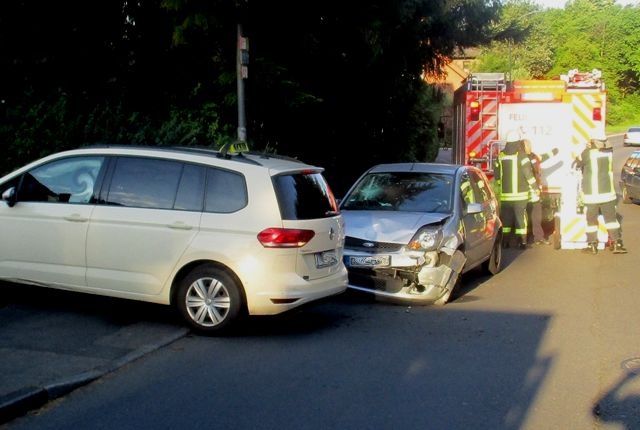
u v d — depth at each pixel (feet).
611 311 30.94
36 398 18.92
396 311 30.63
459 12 54.95
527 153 47.75
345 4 43.52
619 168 120.88
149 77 44.68
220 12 39.11
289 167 26.63
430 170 36.58
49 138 35.96
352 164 60.85
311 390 20.49
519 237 48.08
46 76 41.16
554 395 20.56
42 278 27.12
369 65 48.70
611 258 44.47
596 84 52.34
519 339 26.40
